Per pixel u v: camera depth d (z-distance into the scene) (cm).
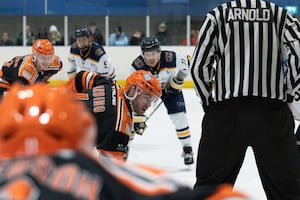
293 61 397
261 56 403
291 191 409
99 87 416
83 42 952
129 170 151
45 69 628
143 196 143
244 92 401
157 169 156
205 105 418
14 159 143
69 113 147
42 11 2044
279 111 405
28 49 1912
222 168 413
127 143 412
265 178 417
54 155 143
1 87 637
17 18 2048
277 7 408
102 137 404
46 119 144
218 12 409
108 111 403
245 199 152
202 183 419
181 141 730
